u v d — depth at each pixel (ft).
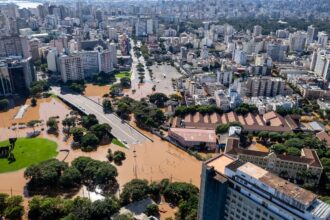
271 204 510.99
